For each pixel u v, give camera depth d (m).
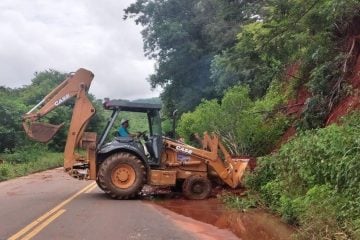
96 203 12.39
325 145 9.27
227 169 13.95
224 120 16.64
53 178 20.84
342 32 14.16
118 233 8.52
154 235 8.38
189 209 11.49
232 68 18.00
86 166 13.62
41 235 8.33
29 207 11.66
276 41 13.55
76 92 13.62
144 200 13.07
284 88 18.48
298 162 9.84
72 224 9.35
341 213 7.50
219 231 8.80
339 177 8.26
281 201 9.93
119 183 13.09
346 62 13.34
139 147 13.41
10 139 34.06
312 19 12.88
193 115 19.50
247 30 15.13
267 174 12.09
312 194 8.55
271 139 16.73
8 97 43.28
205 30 36.59
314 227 7.54
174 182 13.45
